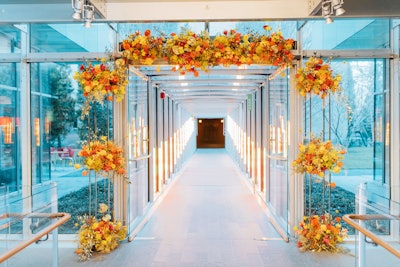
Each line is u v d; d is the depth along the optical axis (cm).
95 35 458
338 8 320
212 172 1186
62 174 579
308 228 424
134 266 374
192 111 1709
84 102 431
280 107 549
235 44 420
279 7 388
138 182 573
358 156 507
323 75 410
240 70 620
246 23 433
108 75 412
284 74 484
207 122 3200
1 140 506
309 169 409
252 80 704
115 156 425
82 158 433
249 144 1005
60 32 463
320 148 409
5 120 504
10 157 498
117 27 450
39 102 538
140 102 611
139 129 596
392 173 465
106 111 464
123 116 466
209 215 586
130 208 488
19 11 387
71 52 456
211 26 442
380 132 489
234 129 1572
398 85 456
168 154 1016
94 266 374
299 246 425
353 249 420
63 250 424
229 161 1608
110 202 466
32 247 429
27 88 467
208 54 418
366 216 310
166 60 430
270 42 417
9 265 374
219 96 1009
